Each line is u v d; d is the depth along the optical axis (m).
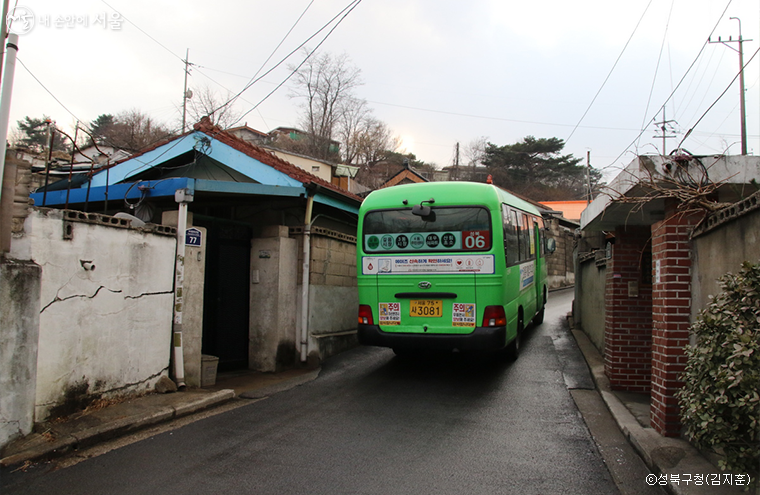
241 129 38.94
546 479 4.51
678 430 5.13
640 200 5.32
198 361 7.57
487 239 7.78
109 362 6.12
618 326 7.32
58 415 5.46
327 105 37.91
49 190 10.30
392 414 6.43
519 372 8.62
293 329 9.48
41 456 4.79
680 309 5.12
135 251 6.55
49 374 5.36
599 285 9.91
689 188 4.84
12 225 5.04
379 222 8.35
